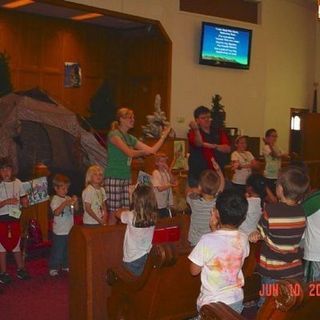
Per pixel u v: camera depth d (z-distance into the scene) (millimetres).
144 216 3666
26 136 7621
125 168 5305
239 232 2936
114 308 3609
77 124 8125
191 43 11070
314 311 2469
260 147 12430
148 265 3225
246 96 12211
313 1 13594
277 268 3197
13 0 10102
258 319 2438
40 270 5758
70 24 11867
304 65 13727
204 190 3768
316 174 10711
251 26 12141
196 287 3492
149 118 9211
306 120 13609
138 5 10000
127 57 12328
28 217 6273
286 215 3201
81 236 3875
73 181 7812
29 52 11320
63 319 4445
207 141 5469
